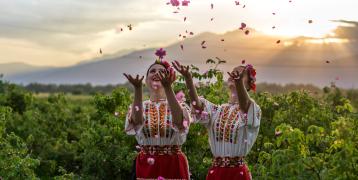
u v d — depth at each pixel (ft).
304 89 40.22
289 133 22.63
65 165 49.83
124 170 41.55
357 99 54.90
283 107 38.86
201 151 36.42
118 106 42.78
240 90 21.24
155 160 22.24
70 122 65.05
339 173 21.54
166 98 22.89
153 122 22.22
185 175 22.48
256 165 28.89
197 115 22.15
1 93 81.61
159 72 22.06
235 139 21.71
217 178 21.90
